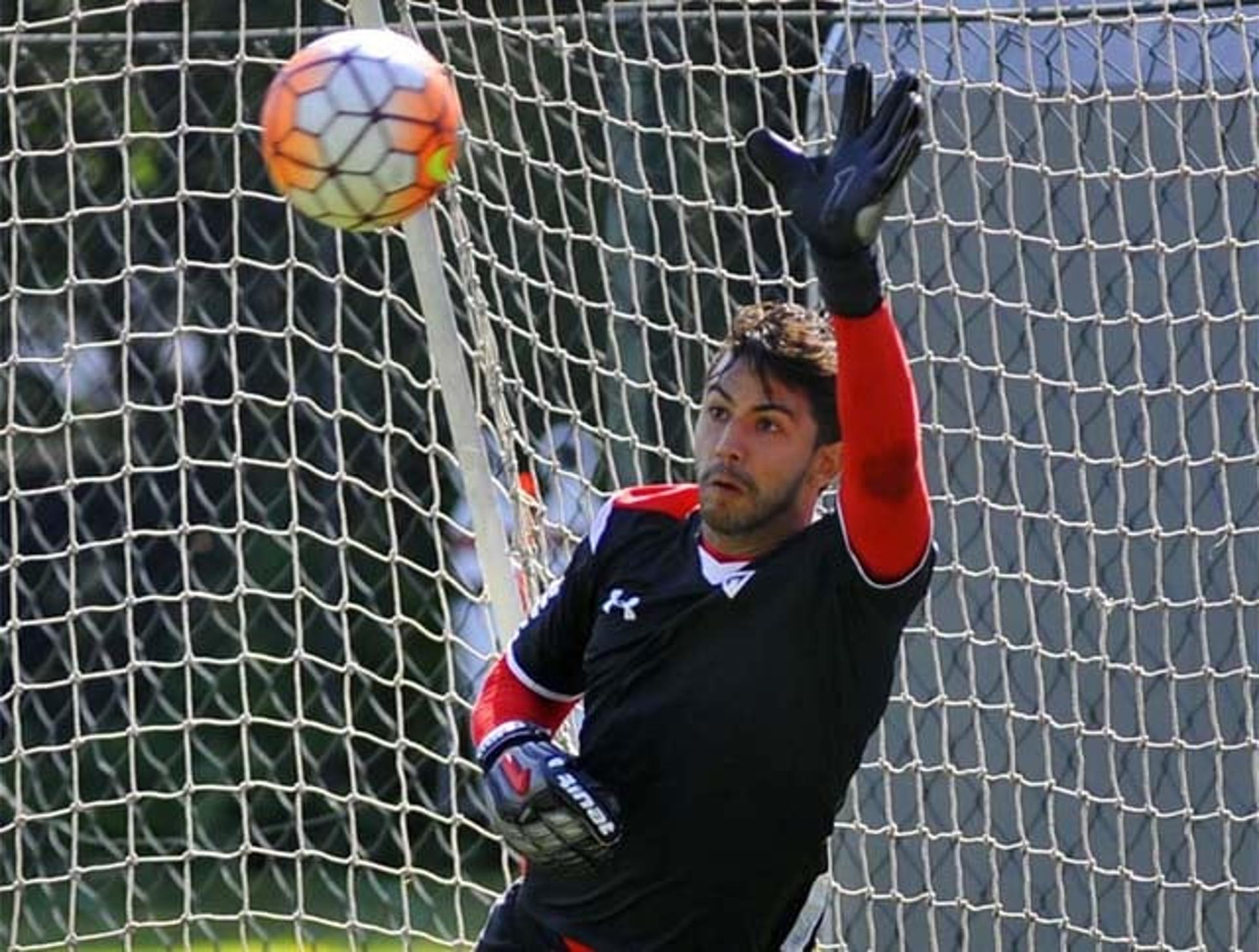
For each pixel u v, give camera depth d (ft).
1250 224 78.79
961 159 79.36
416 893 100.17
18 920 75.72
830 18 77.82
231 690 118.93
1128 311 75.56
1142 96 75.66
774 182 41.88
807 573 44.27
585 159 75.51
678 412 79.36
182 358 77.66
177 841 95.71
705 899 45.68
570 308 81.05
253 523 103.76
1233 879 74.38
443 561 74.95
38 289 91.76
